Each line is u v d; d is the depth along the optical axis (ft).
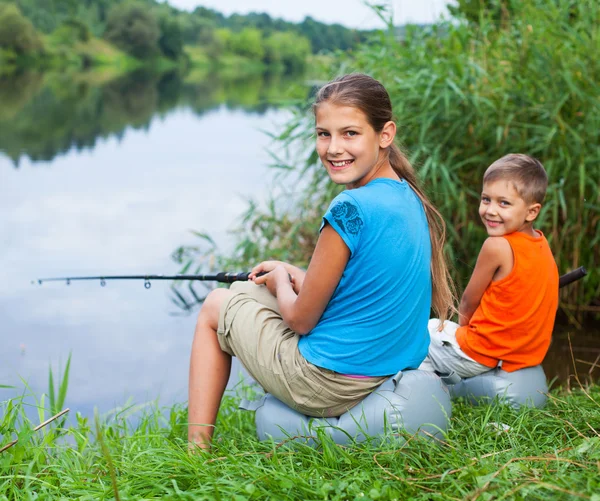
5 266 15.72
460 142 13.33
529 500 5.38
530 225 8.01
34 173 24.31
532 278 7.75
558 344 12.03
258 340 6.94
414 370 6.92
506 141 12.93
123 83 65.05
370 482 5.82
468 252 13.51
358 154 6.59
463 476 5.73
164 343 12.34
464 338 8.06
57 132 33.06
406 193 6.77
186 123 36.96
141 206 20.45
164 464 6.37
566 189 12.82
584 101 12.46
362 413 6.69
